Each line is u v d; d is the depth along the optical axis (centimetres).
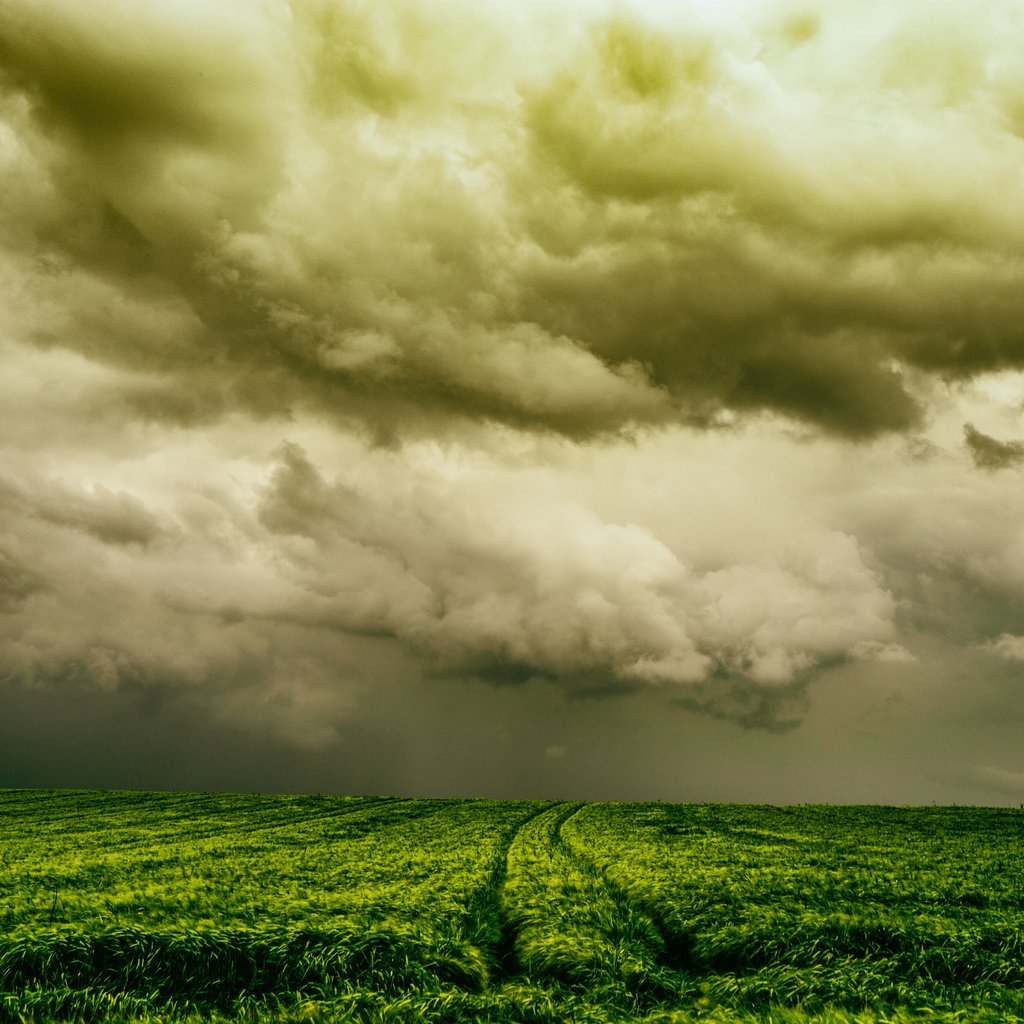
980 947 1716
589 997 1480
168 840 4981
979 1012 1274
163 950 1644
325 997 1519
